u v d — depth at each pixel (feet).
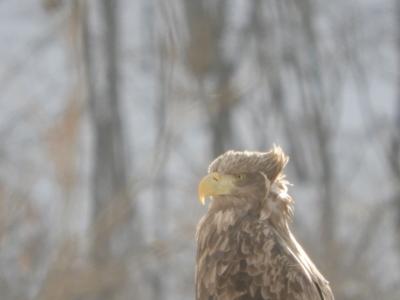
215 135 97.09
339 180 95.55
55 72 74.95
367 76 112.57
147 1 101.81
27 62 77.20
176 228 70.33
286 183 32.01
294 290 30.17
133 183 70.23
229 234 31.09
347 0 110.52
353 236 79.36
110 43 97.55
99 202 89.86
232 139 98.78
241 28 100.83
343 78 109.70
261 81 96.32
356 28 110.63
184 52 68.23
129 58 98.89
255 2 102.94
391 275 77.00
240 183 31.45
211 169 32.04
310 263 31.48
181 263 76.59
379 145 102.12
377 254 78.23
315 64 106.01
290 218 31.94
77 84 62.13
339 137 103.50
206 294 31.22
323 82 106.52
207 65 70.18
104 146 95.45
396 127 105.40
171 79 61.11
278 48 103.35
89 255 65.31
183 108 63.41
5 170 62.54
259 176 31.48
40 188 63.41
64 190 62.54
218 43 94.38
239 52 99.55
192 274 76.64
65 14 61.67
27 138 63.62
